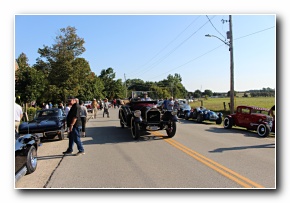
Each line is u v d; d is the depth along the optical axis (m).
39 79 19.72
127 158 7.57
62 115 12.34
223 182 5.47
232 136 11.55
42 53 34.00
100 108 43.03
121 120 14.62
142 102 12.52
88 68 35.69
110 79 96.81
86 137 11.69
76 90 34.28
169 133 11.23
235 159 7.31
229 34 18.92
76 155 8.04
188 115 19.94
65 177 5.91
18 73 19.09
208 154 7.95
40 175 6.09
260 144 9.56
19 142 5.96
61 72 32.50
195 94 138.38
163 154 8.01
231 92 18.91
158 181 5.55
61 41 34.47
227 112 25.91
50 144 10.20
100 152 8.46
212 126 15.66
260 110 12.95
